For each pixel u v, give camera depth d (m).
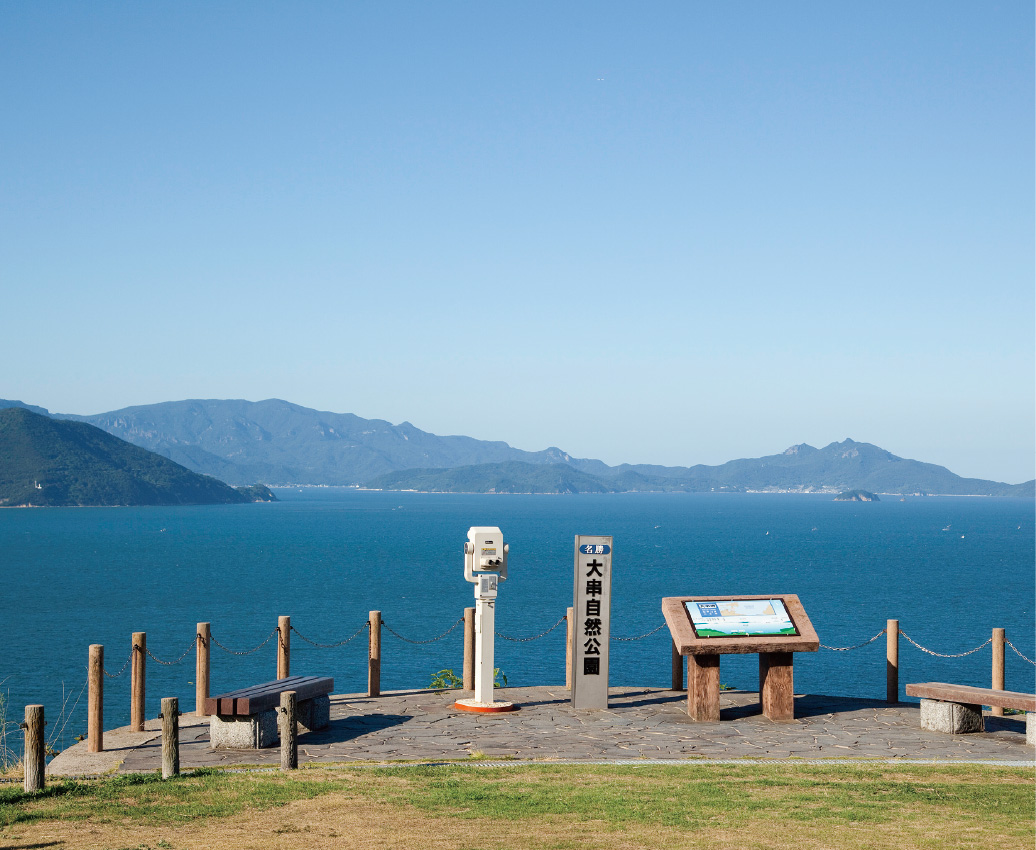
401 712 15.53
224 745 12.84
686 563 133.00
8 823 8.84
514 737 13.68
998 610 78.12
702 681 15.03
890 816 9.05
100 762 12.34
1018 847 7.96
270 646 58.94
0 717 22.03
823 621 70.69
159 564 129.25
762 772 11.35
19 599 86.75
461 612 76.44
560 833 8.46
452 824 8.78
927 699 14.53
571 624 18.03
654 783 10.59
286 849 7.97
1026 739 13.63
